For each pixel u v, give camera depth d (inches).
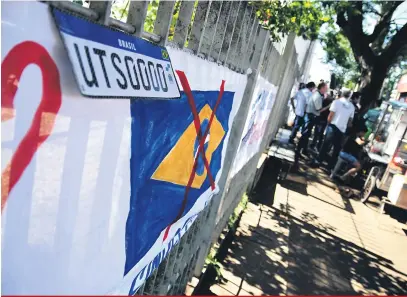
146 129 50.9
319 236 207.9
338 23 497.7
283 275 156.3
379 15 490.6
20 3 28.0
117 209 48.4
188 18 58.6
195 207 87.8
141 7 43.4
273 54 152.5
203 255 122.4
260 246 174.9
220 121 90.4
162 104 54.4
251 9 93.7
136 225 55.9
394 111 373.7
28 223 33.4
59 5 32.1
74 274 42.1
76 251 41.4
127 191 50.0
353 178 339.0
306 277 161.0
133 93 41.8
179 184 71.7
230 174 125.1
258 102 146.5
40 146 32.6
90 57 34.6
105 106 40.2
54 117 33.4
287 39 217.8
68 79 33.8
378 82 485.7
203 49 71.5
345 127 349.4
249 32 98.9
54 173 35.1
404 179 267.1
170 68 52.9
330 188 314.3
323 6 459.2
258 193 255.4
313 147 422.3
